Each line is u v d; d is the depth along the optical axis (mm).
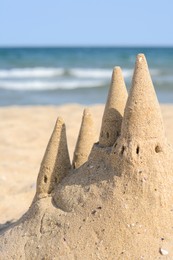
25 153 2727
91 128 1288
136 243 1125
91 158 1223
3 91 5965
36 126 3416
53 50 19156
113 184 1158
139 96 1154
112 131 1214
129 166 1147
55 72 8266
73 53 15602
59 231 1170
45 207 1217
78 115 3771
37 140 3031
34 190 2076
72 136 3041
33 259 1166
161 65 10148
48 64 9867
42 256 1159
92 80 7262
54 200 1228
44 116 3771
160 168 1157
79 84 6707
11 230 1247
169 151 1184
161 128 1179
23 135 3154
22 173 2357
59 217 1185
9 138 3059
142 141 1152
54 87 6387
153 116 1162
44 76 7762
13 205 1921
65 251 1144
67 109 4102
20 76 7695
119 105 1220
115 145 1175
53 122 3551
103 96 5562
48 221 1196
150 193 1145
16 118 3701
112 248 1126
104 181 1172
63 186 1227
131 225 1134
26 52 16125
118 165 1161
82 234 1147
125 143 1156
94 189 1175
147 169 1148
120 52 17047
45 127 3389
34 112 3969
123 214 1139
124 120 1164
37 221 1208
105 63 10414
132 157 1146
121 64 10117
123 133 1164
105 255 1123
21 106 4562
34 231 1202
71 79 7414
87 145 1278
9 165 2469
